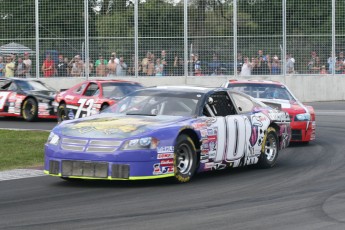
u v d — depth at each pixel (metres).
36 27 50.31
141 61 50.75
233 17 50.75
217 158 18.73
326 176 19.05
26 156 23.28
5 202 15.09
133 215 13.63
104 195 15.91
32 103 38.59
